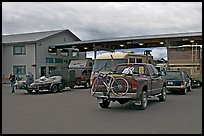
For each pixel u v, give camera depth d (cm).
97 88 1159
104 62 1948
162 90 1452
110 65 1925
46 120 910
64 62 3934
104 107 1211
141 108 1139
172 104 1327
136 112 1077
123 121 883
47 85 2191
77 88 2691
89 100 1552
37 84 2155
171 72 1877
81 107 1239
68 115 1011
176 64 2428
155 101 1455
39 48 3522
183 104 1322
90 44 3391
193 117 951
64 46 3569
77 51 4141
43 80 2212
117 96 1122
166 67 2453
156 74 1389
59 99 1636
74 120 906
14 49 3612
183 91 1847
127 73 1200
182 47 2411
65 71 2395
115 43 3288
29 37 3741
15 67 3603
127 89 1107
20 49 3581
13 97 1830
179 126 800
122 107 1230
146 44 3541
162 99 1461
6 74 3650
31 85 2147
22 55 3566
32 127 800
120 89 1116
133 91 1102
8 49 3650
